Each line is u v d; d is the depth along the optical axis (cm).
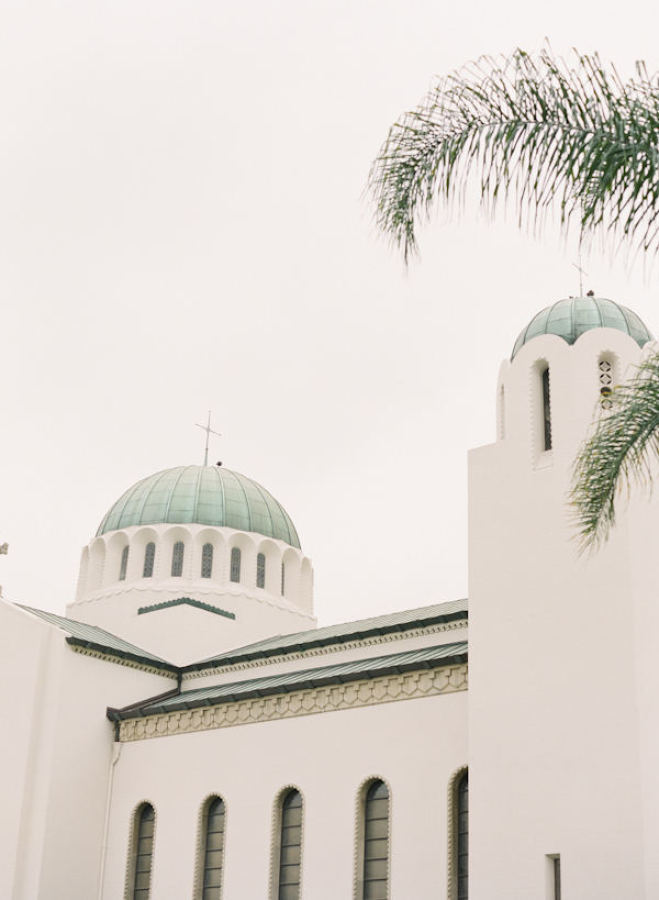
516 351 2975
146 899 3294
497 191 1418
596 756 2377
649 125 1359
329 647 3509
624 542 2505
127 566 4406
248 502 4600
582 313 2895
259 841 3055
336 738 3003
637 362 2761
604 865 2278
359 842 2845
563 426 2734
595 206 1359
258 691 3209
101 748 3541
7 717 3491
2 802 3372
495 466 2842
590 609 2512
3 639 3612
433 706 2830
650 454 2589
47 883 3256
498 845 2452
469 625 2717
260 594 4428
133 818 3409
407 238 1505
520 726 2522
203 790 3256
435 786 2748
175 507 4481
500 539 2752
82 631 3906
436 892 2647
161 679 3841
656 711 2397
